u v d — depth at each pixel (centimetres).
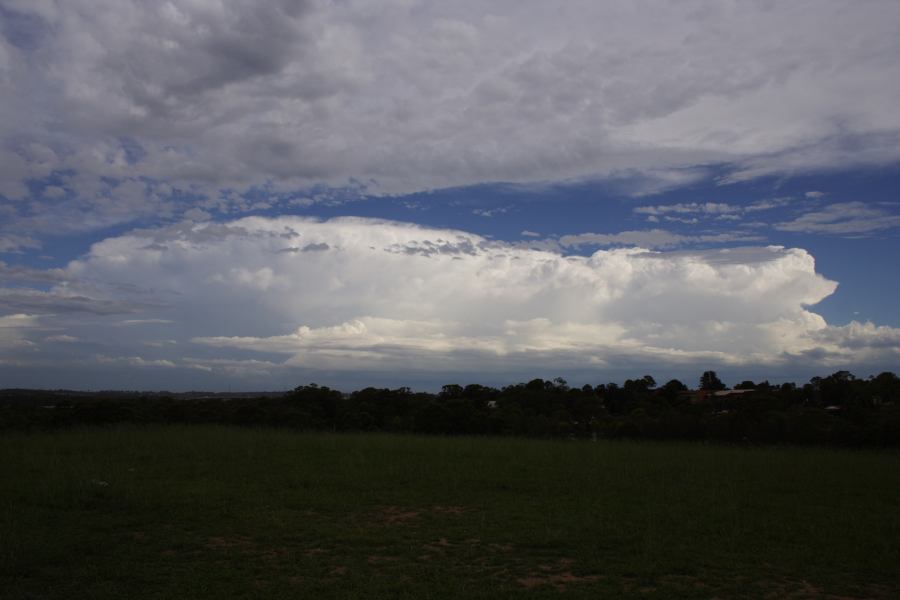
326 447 2203
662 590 841
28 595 786
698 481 1659
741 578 898
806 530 1162
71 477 1472
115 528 1108
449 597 803
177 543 1016
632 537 1088
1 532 1031
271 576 876
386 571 905
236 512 1233
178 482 1508
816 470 1894
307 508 1296
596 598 809
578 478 1677
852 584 888
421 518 1227
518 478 1664
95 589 811
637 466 1900
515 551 1014
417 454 2111
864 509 1351
